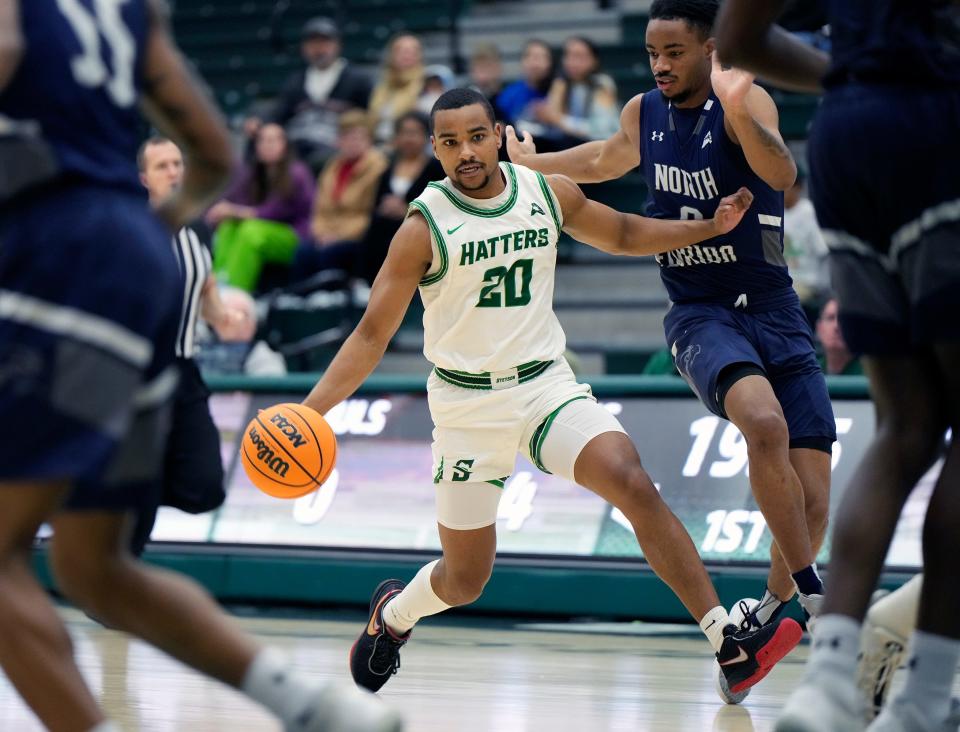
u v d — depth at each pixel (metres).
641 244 9.12
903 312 5.56
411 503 14.58
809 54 6.18
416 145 20.53
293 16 28.91
